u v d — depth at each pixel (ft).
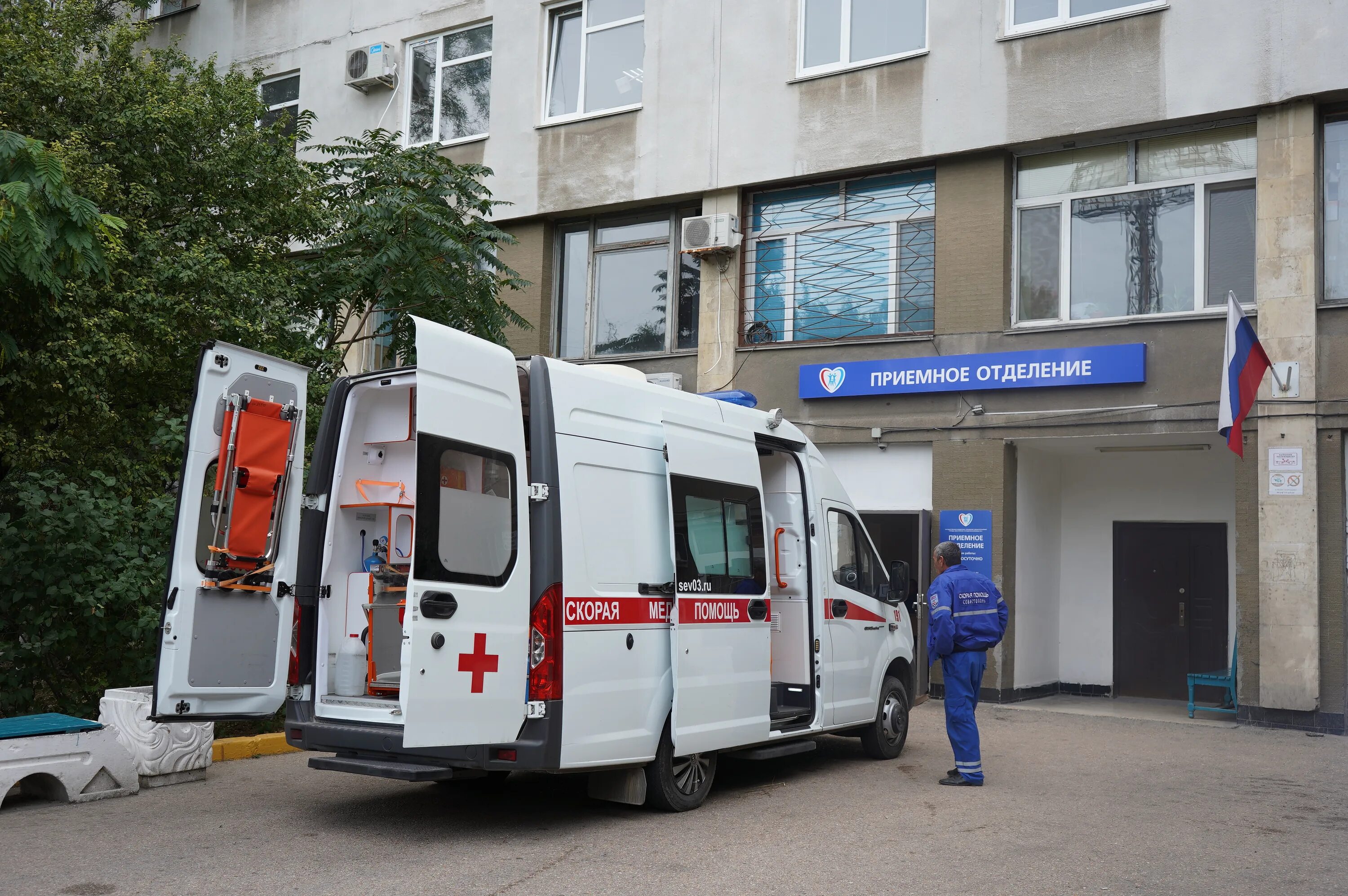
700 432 25.68
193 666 21.54
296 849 20.25
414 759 21.11
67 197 27.68
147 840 20.70
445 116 61.52
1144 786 28.04
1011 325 45.91
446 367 20.47
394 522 22.94
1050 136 44.70
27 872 18.37
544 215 57.11
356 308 47.91
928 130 47.14
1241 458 40.47
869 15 49.55
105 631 31.04
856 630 30.35
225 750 29.22
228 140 42.55
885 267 49.24
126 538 32.45
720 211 52.54
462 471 20.56
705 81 52.85
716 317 52.24
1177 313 42.75
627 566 23.07
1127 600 49.83
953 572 28.27
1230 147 42.86
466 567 20.25
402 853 20.10
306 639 22.54
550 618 21.22
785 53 50.85
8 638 31.04
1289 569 39.27
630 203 54.65
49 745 23.31
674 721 23.31
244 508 22.39
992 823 23.45
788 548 28.99
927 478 47.06
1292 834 22.98
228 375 22.45
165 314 36.35
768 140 50.90
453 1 61.31
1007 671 45.29
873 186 49.80
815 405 49.29
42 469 36.01
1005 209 46.11
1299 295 40.06
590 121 55.93
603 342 56.44
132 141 39.58
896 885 18.63
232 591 22.31
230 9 69.62
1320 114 40.98
